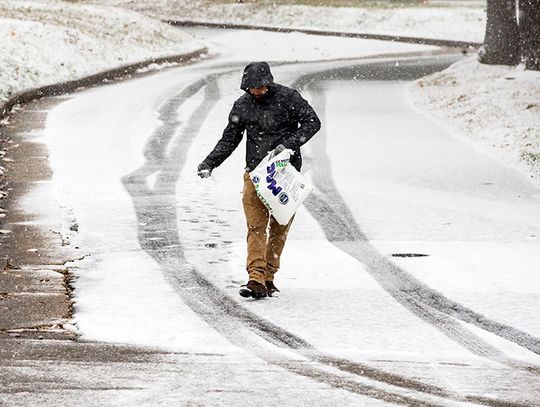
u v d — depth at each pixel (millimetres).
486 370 15906
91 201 30438
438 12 133250
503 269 23078
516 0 72438
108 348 16875
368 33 123812
